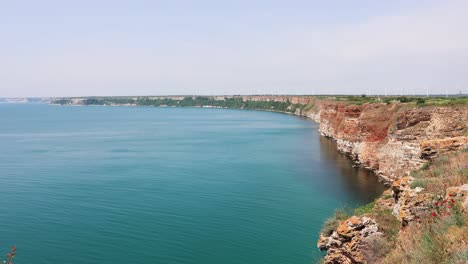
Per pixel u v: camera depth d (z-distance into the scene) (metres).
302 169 66.12
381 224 23.34
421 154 31.34
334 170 64.44
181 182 58.44
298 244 34.25
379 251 20.97
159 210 44.38
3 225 39.91
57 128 164.62
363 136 65.31
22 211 44.53
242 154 84.81
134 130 151.12
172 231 37.81
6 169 70.12
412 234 16.88
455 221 15.18
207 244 34.62
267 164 71.94
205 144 103.75
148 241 35.50
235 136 122.06
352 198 47.56
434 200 18.84
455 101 51.91
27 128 165.12
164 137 123.69
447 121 47.81
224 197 49.53
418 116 51.03
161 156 84.12
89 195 51.31
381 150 57.62
